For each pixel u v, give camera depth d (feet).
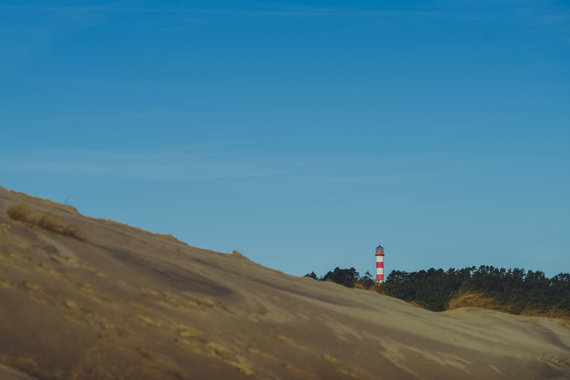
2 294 23.38
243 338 29.01
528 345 53.06
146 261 36.14
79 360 21.20
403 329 42.75
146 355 23.27
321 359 30.14
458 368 37.06
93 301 26.17
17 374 19.13
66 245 32.76
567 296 94.12
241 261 55.16
